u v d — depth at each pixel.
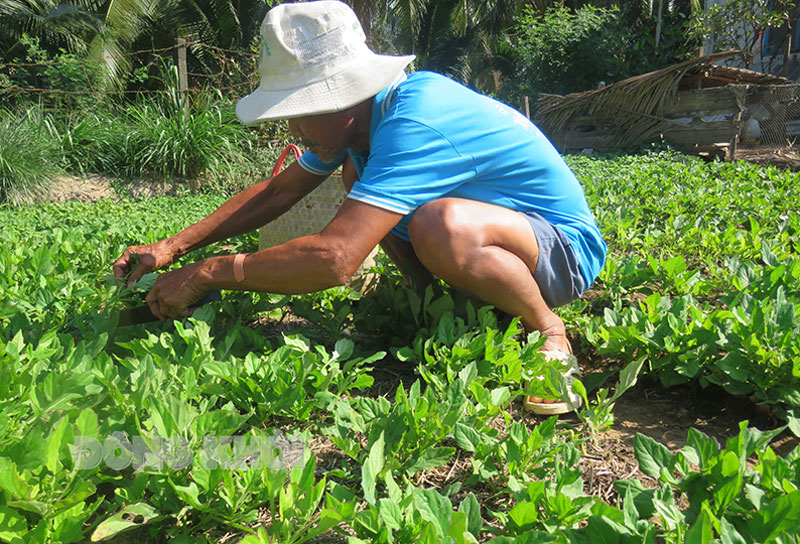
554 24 15.23
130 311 2.33
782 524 1.21
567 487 1.41
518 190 2.23
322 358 2.01
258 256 1.98
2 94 9.69
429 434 1.61
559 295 2.34
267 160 9.30
